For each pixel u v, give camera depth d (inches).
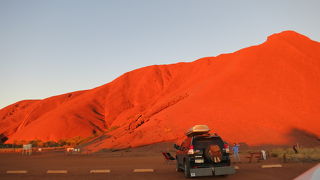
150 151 1968.5
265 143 1975.9
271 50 3019.2
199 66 4566.9
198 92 2780.5
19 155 2089.1
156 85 5369.1
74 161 1168.2
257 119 2252.7
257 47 3159.5
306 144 1962.4
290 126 2193.7
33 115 5851.4
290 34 3422.7
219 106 2431.1
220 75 2960.1
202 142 528.7
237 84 2684.5
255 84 2659.9
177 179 529.3
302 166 683.4
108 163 1003.3
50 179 557.0
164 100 3459.6
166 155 911.0
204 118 2314.2
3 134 5787.4
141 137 2247.8
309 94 2578.7
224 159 523.2
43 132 4515.3
